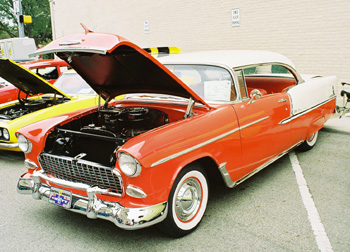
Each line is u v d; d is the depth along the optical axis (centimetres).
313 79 471
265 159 356
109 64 303
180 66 361
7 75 478
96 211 250
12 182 410
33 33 4097
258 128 336
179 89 295
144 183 237
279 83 462
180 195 266
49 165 293
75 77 625
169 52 632
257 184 374
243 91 332
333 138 536
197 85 344
